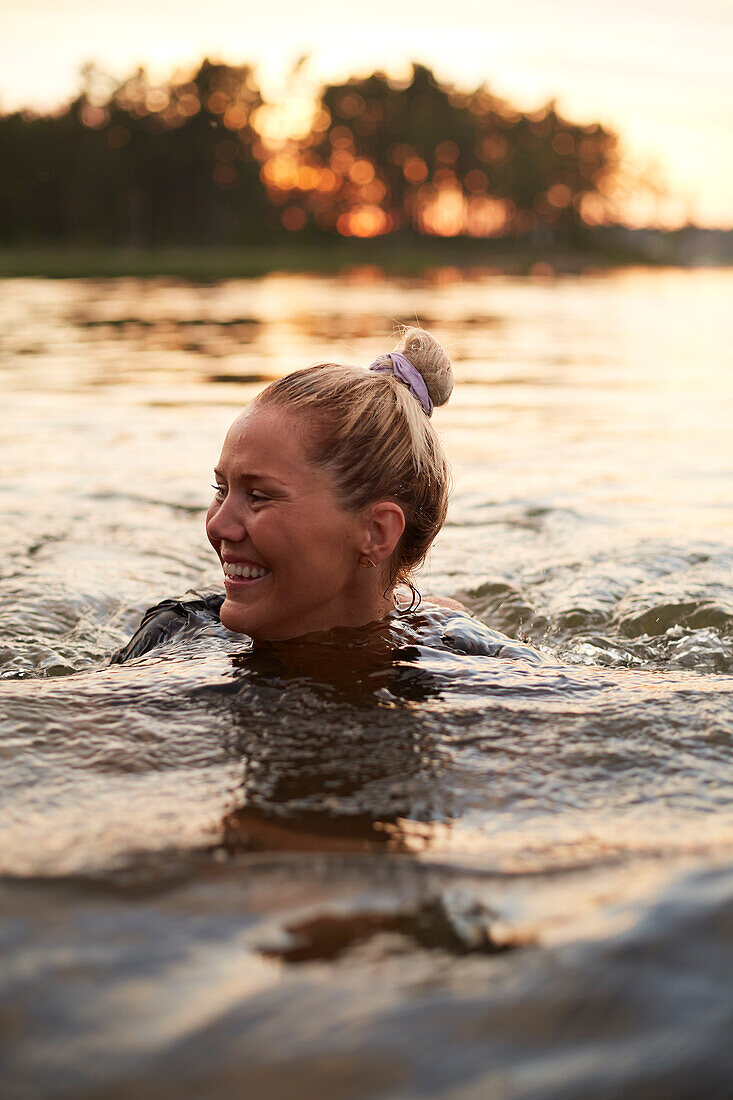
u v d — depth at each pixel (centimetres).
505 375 838
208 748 112
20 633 228
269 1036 58
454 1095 53
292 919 71
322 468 153
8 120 7669
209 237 8319
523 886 76
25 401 615
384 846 86
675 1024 59
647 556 296
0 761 105
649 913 69
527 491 388
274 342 1081
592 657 222
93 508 352
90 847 84
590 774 107
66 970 64
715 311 1991
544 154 9325
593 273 6594
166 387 701
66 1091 54
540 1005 60
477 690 134
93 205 7856
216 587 196
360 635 160
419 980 63
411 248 9056
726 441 508
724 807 100
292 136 9200
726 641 231
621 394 710
